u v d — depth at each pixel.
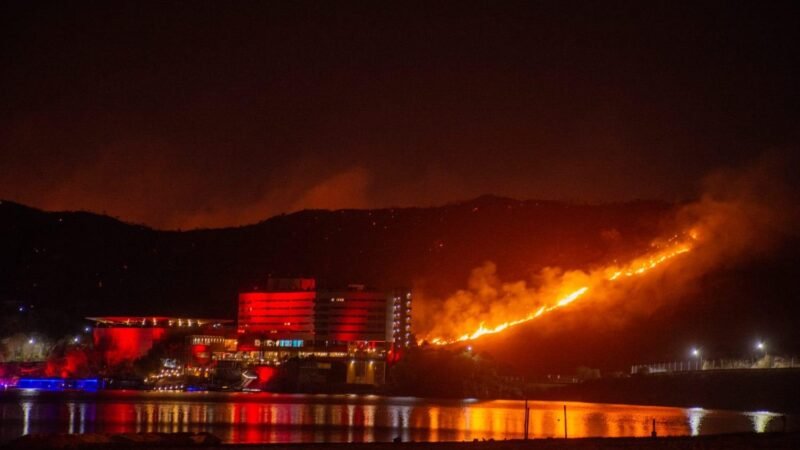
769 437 110.94
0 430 164.62
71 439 99.44
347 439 155.75
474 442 106.44
